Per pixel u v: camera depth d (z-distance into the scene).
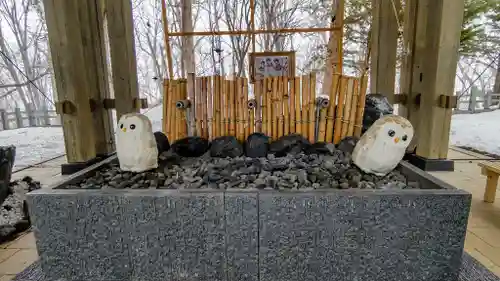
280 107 2.06
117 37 3.03
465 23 5.67
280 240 1.24
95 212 1.27
